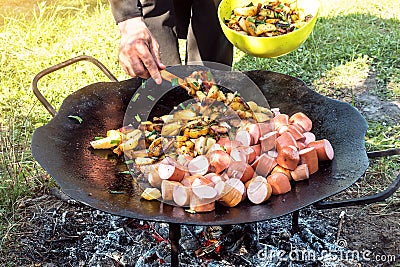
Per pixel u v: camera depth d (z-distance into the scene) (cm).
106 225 137
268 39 112
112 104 129
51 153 109
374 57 216
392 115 184
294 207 94
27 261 128
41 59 217
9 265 127
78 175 107
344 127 116
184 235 125
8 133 172
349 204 101
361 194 149
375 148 164
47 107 123
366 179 154
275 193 102
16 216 141
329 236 132
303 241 129
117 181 110
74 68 211
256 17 121
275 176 102
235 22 121
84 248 130
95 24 246
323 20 247
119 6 111
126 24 111
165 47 154
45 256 129
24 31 238
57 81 203
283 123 117
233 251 123
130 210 95
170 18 152
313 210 141
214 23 159
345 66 211
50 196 148
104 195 101
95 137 121
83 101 125
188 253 122
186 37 172
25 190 149
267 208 97
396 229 136
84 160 114
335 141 114
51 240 133
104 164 115
